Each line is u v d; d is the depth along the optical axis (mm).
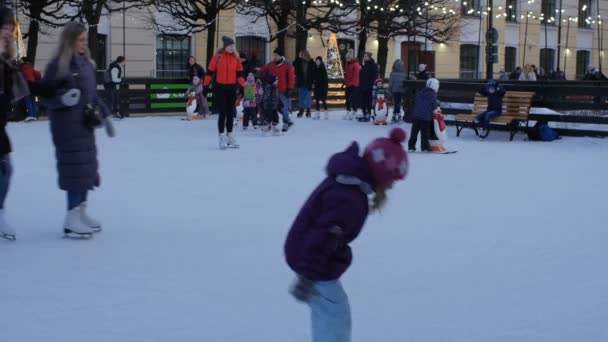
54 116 6785
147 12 28109
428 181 10570
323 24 31859
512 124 16469
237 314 5023
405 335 4699
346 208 3506
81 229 6984
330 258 3609
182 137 16234
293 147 14461
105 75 21547
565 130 16891
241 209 8422
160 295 5395
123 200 8906
